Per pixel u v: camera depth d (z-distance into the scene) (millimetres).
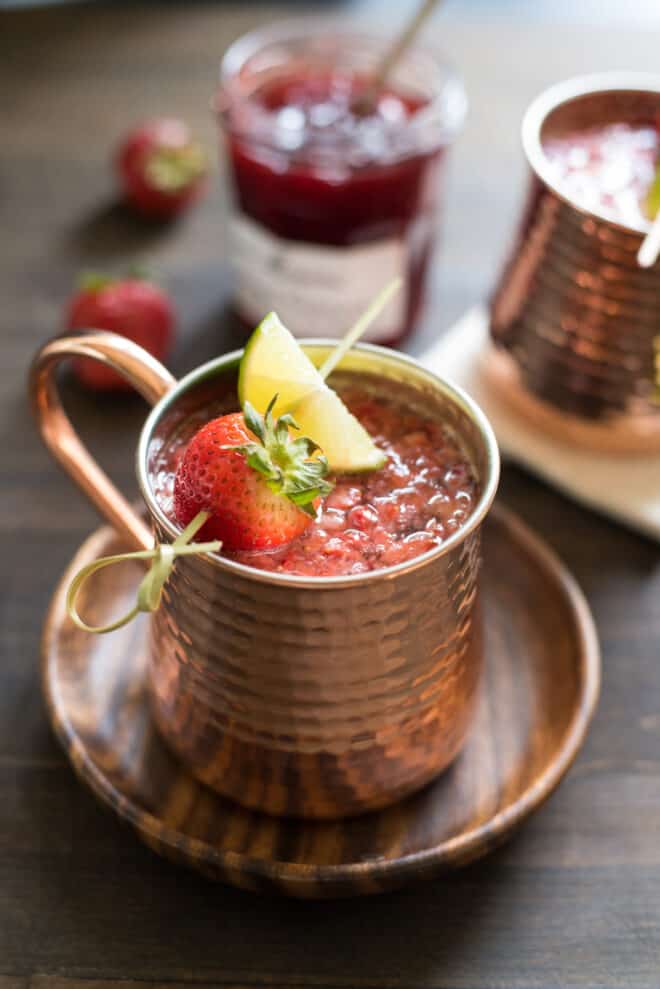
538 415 580
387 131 598
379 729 457
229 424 438
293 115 625
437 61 643
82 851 487
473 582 458
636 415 567
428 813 483
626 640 537
